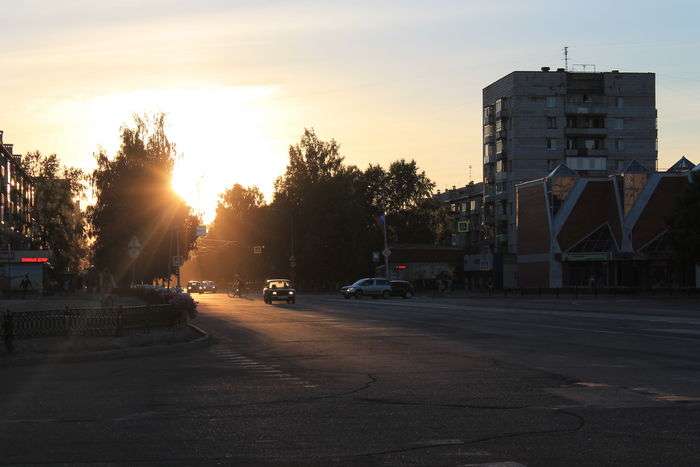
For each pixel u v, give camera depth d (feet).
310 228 320.29
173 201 214.69
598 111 346.13
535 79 342.85
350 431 29.78
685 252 199.93
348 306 171.32
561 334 81.20
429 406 35.68
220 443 27.68
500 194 350.43
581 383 43.16
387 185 435.12
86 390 42.73
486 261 300.61
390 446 26.96
